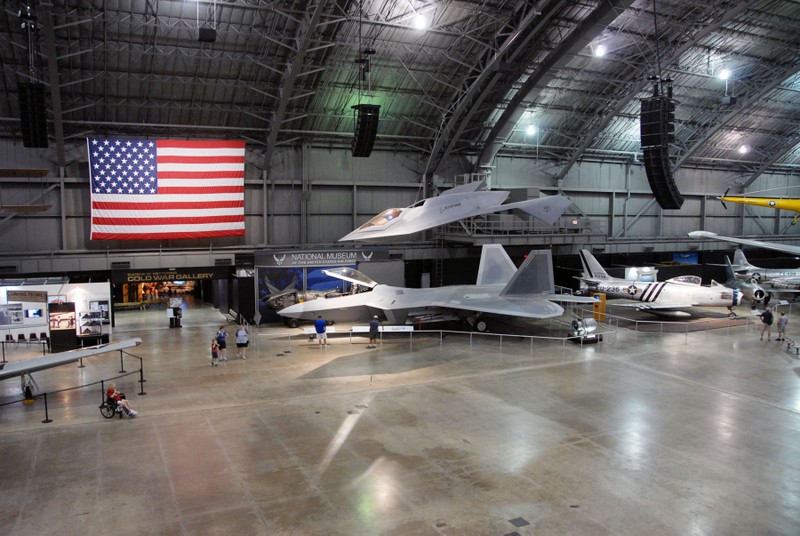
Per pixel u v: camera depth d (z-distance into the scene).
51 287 23.95
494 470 12.77
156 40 26.59
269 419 16.16
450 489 11.86
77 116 30.17
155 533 10.23
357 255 33.00
